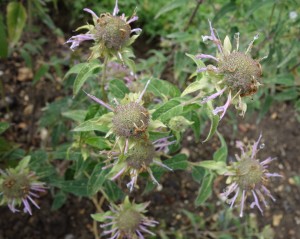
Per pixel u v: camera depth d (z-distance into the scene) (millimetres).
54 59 323
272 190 370
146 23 404
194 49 271
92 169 227
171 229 333
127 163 185
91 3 385
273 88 286
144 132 167
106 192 224
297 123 403
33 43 346
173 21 403
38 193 322
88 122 169
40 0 314
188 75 340
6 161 240
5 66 376
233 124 358
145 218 211
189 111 185
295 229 356
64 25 401
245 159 205
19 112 358
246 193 207
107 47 178
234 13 310
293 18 250
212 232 319
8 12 276
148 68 328
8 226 311
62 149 238
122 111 167
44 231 315
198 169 222
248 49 168
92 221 324
